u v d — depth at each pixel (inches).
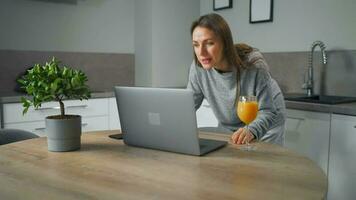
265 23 129.5
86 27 134.4
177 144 49.3
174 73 146.9
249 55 66.5
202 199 33.1
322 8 111.7
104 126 119.3
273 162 45.4
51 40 126.3
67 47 130.3
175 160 46.5
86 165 44.4
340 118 86.7
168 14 142.1
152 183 37.6
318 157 92.6
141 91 49.7
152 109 49.6
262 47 131.2
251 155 49.0
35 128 105.3
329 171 90.3
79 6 131.9
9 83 118.0
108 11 139.6
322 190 35.2
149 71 140.9
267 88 65.0
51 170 42.3
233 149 52.4
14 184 37.5
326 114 89.9
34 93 48.5
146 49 141.7
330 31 110.0
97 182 38.0
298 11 118.6
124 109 52.8
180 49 147.9
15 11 118.0
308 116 94.0
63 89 48.7
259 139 60.9
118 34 143.3
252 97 55.1
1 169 42.8
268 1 126.6
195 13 152.3
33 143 56.7
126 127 53.7
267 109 65.0
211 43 59.5
